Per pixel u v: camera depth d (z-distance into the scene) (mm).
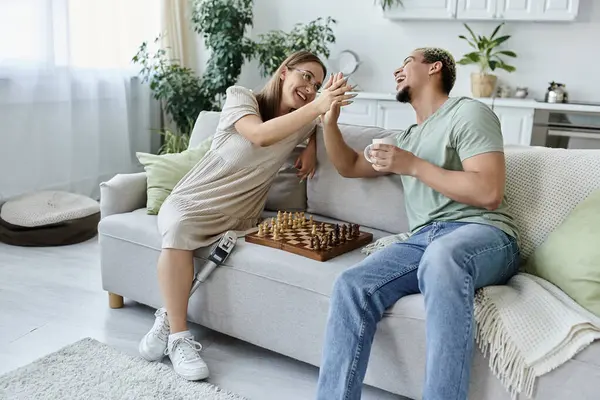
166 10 4414
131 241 2025
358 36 4855
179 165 2232
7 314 2113
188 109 4262
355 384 1397
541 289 1416
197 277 1838
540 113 4090
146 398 1570
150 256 1986
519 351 1284
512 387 1296
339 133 1958
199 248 1868
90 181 3861
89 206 3102
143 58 4281
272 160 1991
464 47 4609
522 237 1697
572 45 4352
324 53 4555
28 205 2965
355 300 1435
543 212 1686
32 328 2010
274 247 1798
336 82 1769
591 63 4336
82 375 1675
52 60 3391
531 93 4543
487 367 1352
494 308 1370
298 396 1655
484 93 4391
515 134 4188
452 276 1338
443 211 1655
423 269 1395
